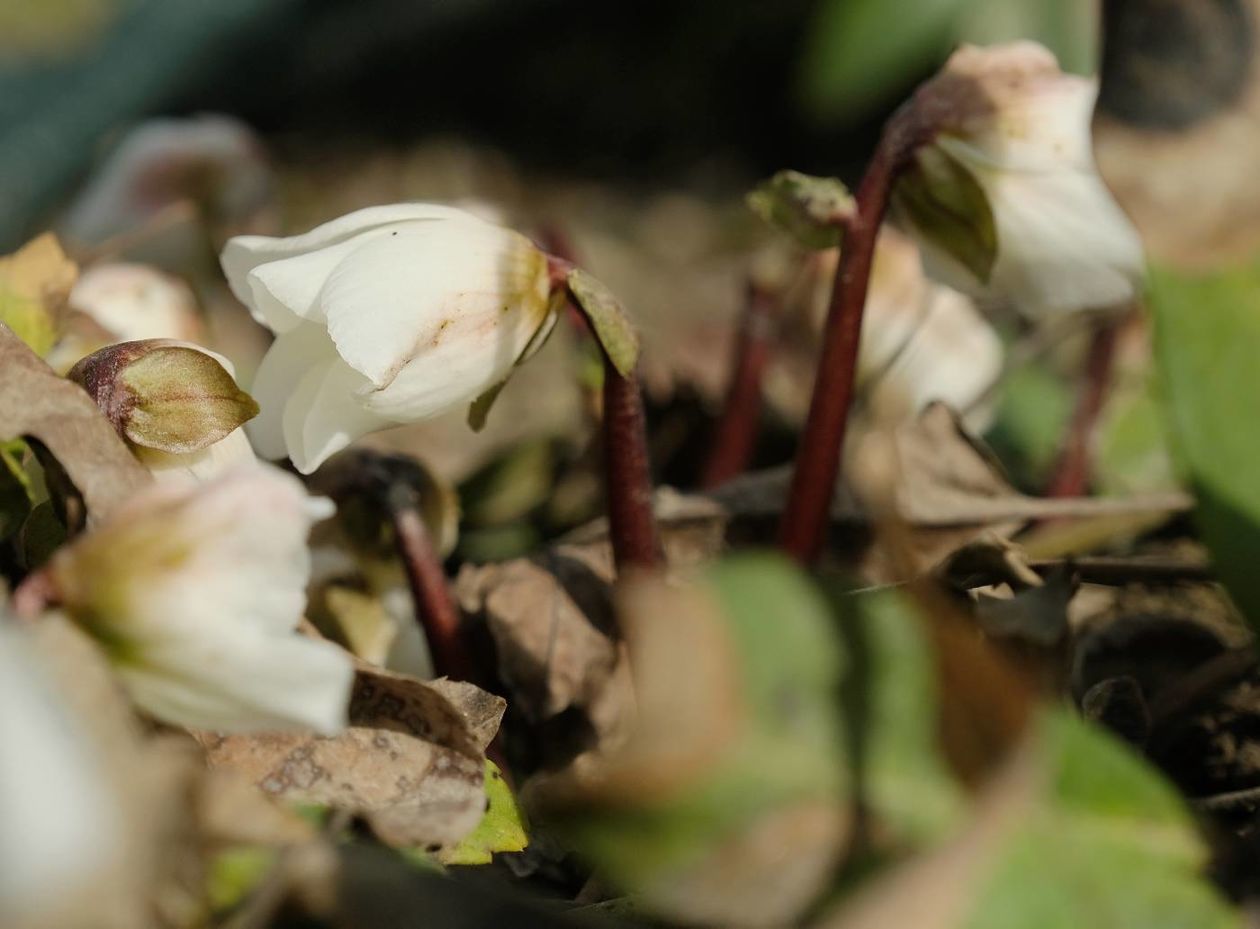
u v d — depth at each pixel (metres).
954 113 0.43
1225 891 0.34
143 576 0.34
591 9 1.33
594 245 1.01
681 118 1.23
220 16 1.09
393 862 0.34
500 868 0.40
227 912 0.34
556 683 0.45
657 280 0.95
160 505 0.34
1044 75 0.43
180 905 0.34
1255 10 0.37
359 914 0.34
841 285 0.44
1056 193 0.43
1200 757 0.43
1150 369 0.58
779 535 0.46
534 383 0.65
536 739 0.44
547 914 0.34
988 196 0.43
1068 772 0.35
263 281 0.39
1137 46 0.37
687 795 0.33
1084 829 0.34
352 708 0.37
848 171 1.19
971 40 0.68
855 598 0.34
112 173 0.57
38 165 0.96
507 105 1.25
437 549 0.45
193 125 0.57
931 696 0.34
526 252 0.40
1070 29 0.65
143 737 0.34
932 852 0.33
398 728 0.37
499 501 0.55
